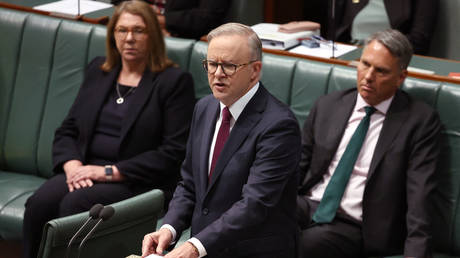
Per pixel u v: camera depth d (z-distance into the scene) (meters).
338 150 11.43
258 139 8.59
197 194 9.07
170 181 13.09
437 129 10.93
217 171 8.72
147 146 12.88
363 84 10.94
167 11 16.47
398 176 10.89
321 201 11.30
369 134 11.22
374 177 10.96
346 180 11.20
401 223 11.05
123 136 12.77
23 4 15.82
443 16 16.31
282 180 8.46
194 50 13.47
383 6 16.17
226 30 8.34
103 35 14.05
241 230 8.30
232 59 8.25
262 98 8.77
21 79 14.60
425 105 11.08
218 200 8.77
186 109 12.93
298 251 9.20
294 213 9.02
